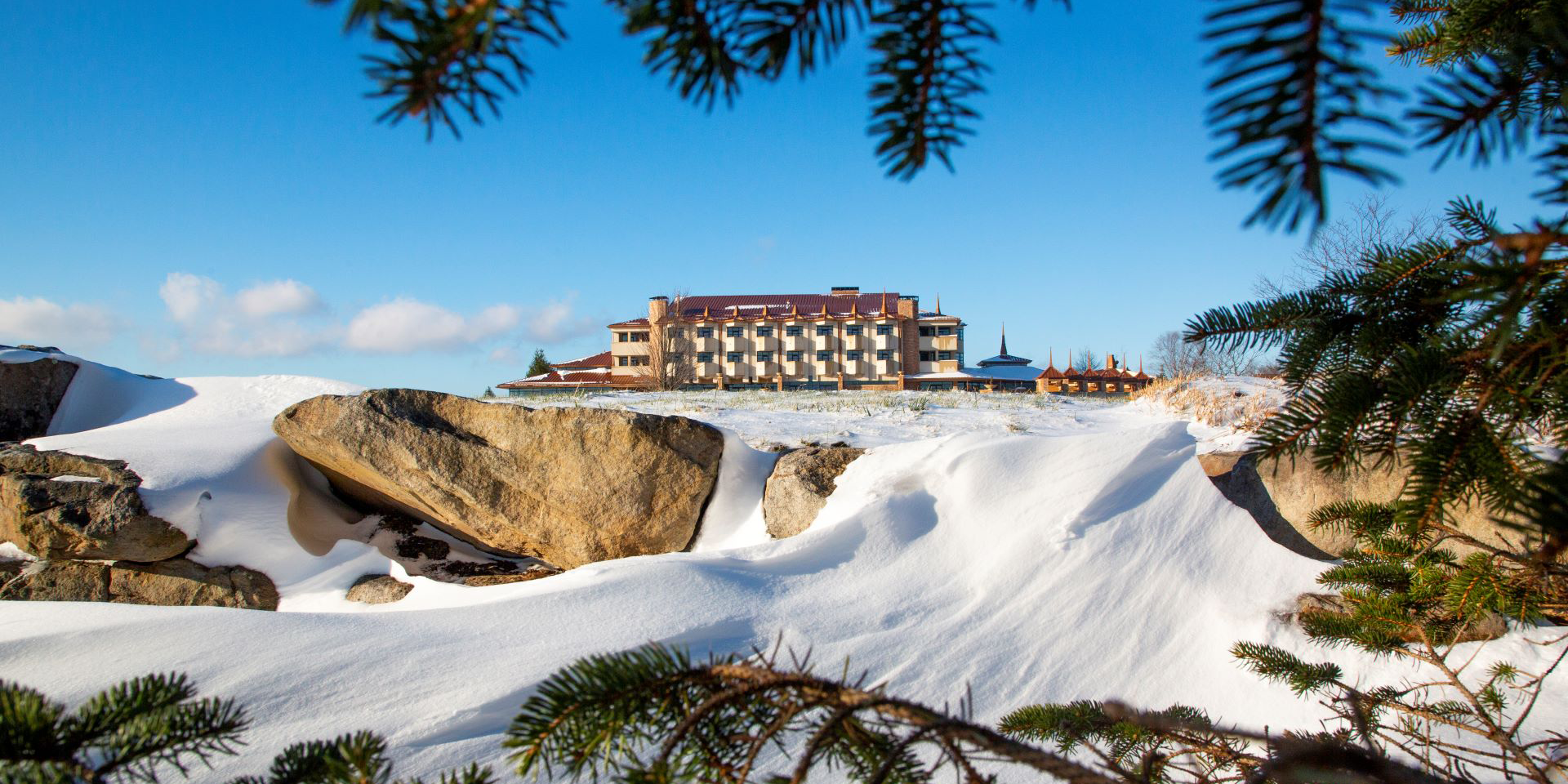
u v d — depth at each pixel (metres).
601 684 1.15
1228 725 5.24
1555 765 2.51
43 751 1.04
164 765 4.22
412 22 0.50
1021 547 7.02
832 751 1.25
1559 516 0.91
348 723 4.70
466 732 4.68
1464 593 2.55
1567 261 0.82
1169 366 25.41
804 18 0.66
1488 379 1.04
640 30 0.64
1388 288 1.29
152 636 5.46
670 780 1.07
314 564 9.16
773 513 8.77
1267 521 7.30
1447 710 2.91
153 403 13.79
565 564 9.54
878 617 6.43
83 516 8.56
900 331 67.81
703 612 6.14
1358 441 1.08
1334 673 3.16
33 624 5.61
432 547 10.15
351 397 9.63
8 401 12.53
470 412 9.76
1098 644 6.07
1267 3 0.46
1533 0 0.96
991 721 5.36
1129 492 7.30
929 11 0.71
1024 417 15.53
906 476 8.11
